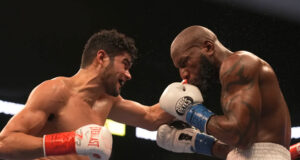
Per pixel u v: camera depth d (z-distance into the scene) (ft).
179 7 24.82
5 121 22.11
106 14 24.22
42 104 10.72
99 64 11.64
